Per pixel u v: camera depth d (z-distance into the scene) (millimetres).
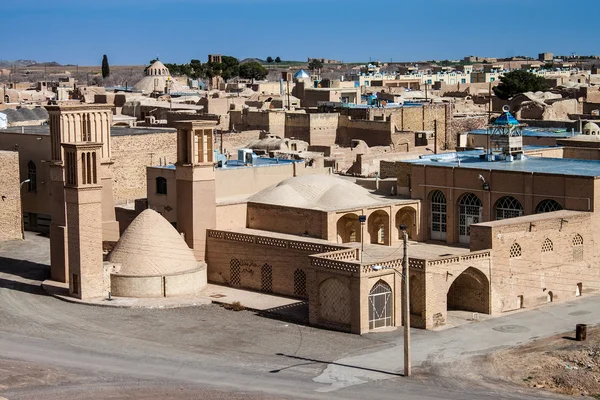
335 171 93562
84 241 63375
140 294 64000
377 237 72875
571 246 65375
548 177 67938
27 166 86188
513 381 48656
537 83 172625
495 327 57781
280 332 56656
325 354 52312
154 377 48500
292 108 144125
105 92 168500
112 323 58406
